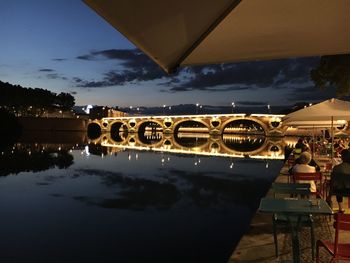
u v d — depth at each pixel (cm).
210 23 279
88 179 3384
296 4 257
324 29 305
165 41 287
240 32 304
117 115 16350
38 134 11825
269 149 6681
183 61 353
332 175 900
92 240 1539
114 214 2033
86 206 2250
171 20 252
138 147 7400
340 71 1792
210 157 5162
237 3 254
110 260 1298
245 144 8438
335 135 2350
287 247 735
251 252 709
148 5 224
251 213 2031
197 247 1432
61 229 1717
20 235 1619
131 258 1311
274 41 330
